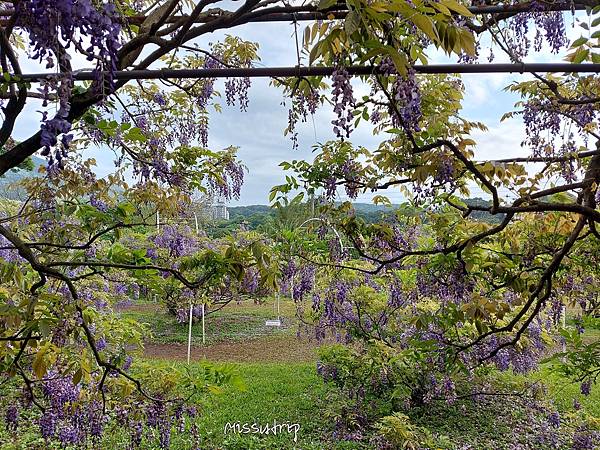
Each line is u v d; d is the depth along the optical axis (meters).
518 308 6.19
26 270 3.32
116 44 1.20
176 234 6.19
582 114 3.58
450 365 3.44
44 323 1.81
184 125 4.49
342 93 1.66
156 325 16.70
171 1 1.86
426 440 5.49
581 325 4.20
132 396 3.46
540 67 1.79
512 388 7.38
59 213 3.07
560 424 6.73
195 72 1.79
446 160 2.68
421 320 3.36
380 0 1.29
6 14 2.00
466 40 1.47
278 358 12.85
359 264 6.63
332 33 1.37
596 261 3.90
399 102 1.79
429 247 4.17
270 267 2.59
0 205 3.93
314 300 6.73
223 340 15.14
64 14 1.14
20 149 1.94
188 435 6.46
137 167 3.75
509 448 6.27
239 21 1.91
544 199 3.74
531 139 3.75
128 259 3.17
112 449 4.81
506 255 3.55
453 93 2.89
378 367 6.81
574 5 2.08
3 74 1.71
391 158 2.98
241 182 4.90
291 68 1.77
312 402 8.53
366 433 6.79
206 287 2.73
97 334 4.28
